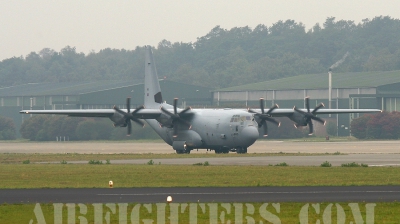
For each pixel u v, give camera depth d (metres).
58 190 101.31
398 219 74.50
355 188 101.31
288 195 92.69
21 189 103.31
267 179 116.56
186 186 106.00
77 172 134.62
